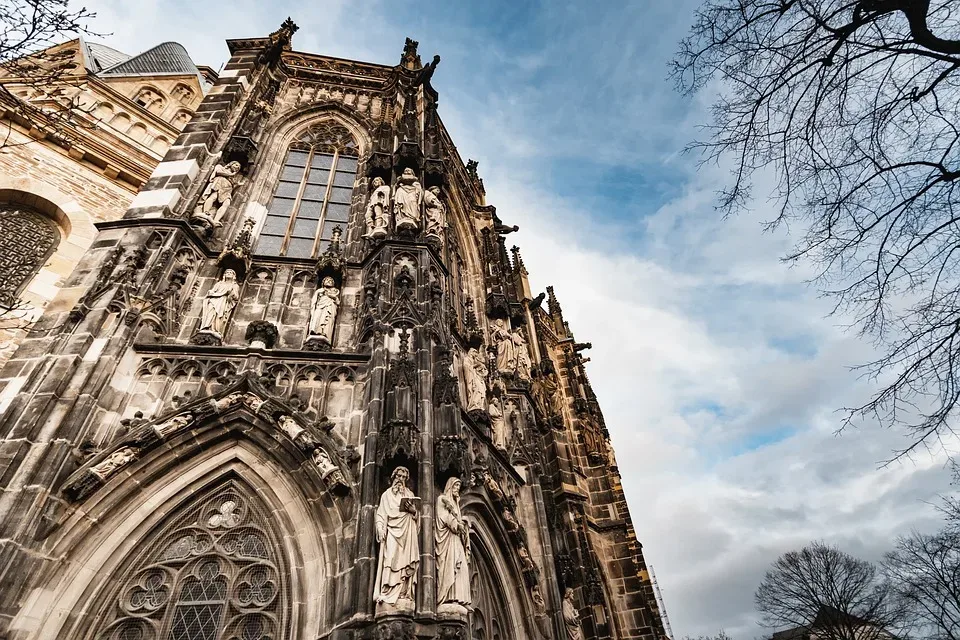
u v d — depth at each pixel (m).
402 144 23.75
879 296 9.79
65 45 28.98
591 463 34.66
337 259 18.39
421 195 21.75
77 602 10.72
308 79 29.62
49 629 10.24
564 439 31.22
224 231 19.47
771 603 55.81
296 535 12.21
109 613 10.92
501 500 16.38
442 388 14.96
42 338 13.95
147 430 12.61
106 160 24.48
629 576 29.45
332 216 22.58
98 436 12.48
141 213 17.56
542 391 32.53
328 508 12.27
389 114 28.38
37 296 19.22
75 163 23.72
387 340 15.46
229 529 12.38
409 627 9.91
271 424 13.44
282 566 11.92
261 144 24.45
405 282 17.17
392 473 12.10
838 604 51.88
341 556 11.52
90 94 27.44
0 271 19.16
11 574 10.16
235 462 13.16
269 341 15.55
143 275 15.59
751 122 10.53
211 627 11.01
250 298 17.28
